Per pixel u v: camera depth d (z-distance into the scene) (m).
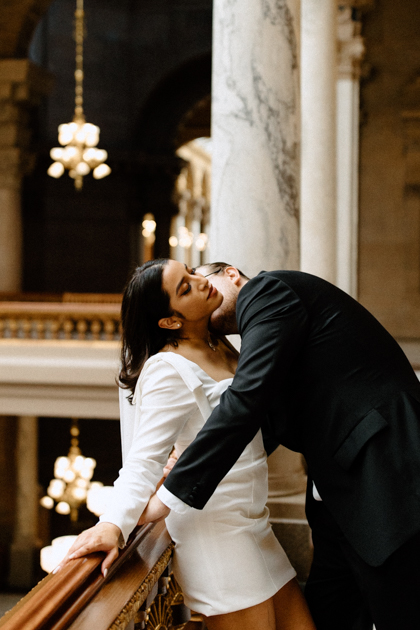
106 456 19.03
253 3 3.28
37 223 22.45
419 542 1.77
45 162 21.98
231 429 1.73
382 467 1.77
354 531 1.80
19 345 12.53
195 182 32.28
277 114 3.30
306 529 3.28
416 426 1.80
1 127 17.11
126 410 2.13
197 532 1.94
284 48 3.31
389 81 12.33
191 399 1.90
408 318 12.44
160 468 1.88
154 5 22.64
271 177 3.29
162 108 23.28
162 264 2.04
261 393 1.75
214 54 3.42
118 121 22.97
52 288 22.59
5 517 17.30
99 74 22.72
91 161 15.86
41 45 22.20
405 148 12.34
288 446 2.10
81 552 1.69
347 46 11.81
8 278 17.14
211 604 1.91
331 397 1.86
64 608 1.47
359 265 12.54
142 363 2.08
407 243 12.41
